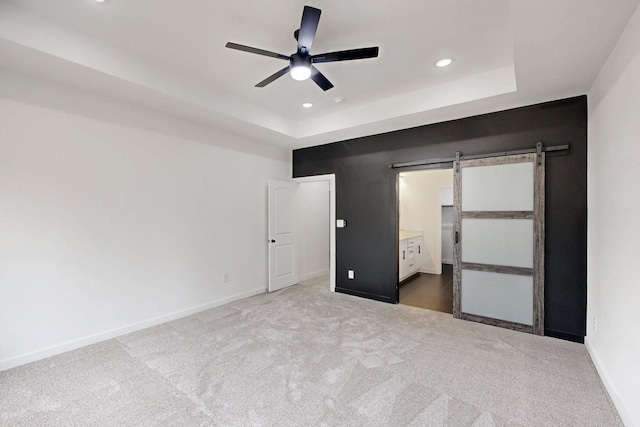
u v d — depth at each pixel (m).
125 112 3.28
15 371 2.48
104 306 3.12
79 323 2.94
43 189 2.73
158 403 2.06
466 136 3.66
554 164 3.12
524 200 3.25
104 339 3.10
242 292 4.62
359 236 4.64
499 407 2.01
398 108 3.66
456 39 2.49
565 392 2.17
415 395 2.14
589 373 2.42
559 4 1.71
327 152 5.04
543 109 3.17
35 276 2.69
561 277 3.08
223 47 2.65
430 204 6.46
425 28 2.34
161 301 3.61
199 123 4.00
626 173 1.96
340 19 2.23
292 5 2.10
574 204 3.01
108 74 2.62
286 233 5.25
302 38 2.05
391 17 2.21
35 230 2.69
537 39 2.04
